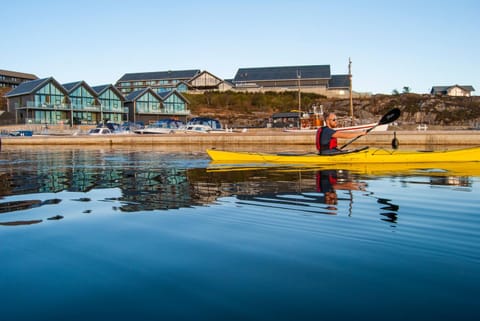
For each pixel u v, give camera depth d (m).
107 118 57.44
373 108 67.19
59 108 51.78
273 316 2.54
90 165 13.78
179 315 2.57
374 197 6.48
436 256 3.56
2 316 2.58
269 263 3.44
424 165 11.64
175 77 84.81
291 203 6.00
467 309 2.58
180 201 6.28
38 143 39.66
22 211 5.65
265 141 36.31
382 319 2.48
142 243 4.05
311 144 35.12
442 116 63.69
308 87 79.06
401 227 4.54
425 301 2.70
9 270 3.35
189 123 51.75
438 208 5.57
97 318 2.55
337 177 9.14
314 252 3.71
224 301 2.75
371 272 3.21
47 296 2.86
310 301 2.73
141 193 7.15
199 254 3.70
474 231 4.35
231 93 78.06
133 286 3.00
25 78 87.12
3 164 14.46
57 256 3.68
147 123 60.03
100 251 3.81
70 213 5.49
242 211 5.47
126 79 86.31
